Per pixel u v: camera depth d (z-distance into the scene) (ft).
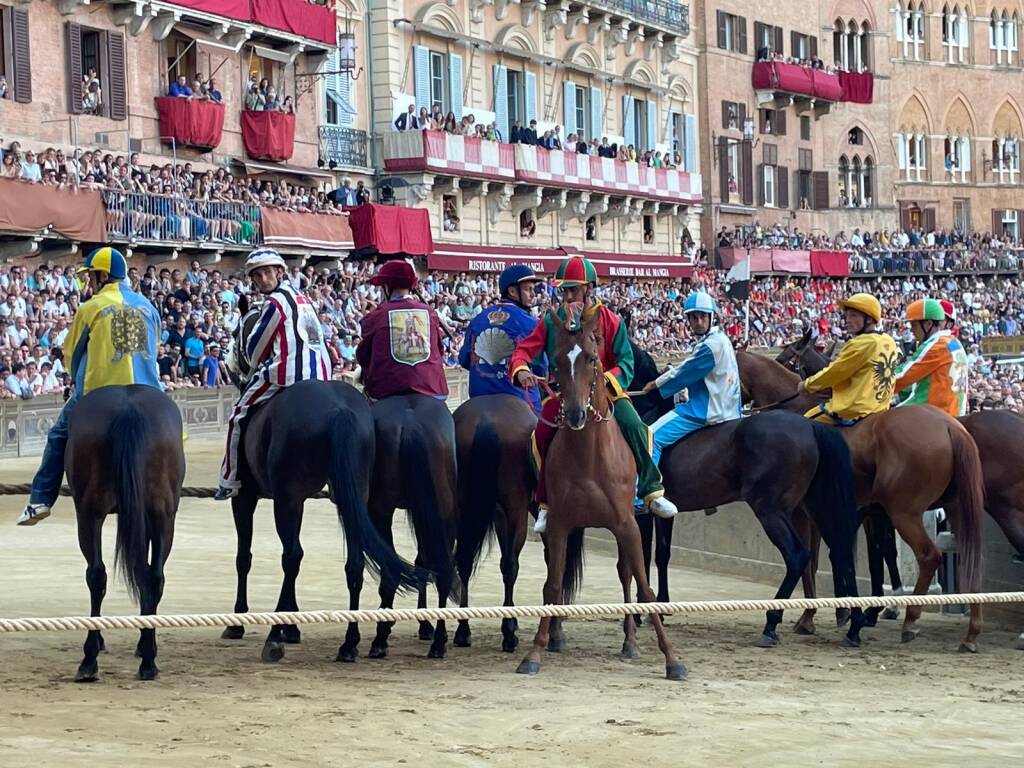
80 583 52.70
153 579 36.83
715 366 44.96
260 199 133.59
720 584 58.13
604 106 198.70
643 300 176.55
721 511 61.36
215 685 36.45
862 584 53.47
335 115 156.35
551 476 38.78
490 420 41.78
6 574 54.39
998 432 44.86
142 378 39.93
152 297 112.37
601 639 45.01
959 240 257.75
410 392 42.57
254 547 63.72
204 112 130.62
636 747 30.78
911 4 277.03
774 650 43.39
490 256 164.55
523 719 33.09
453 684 37.09
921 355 49.34
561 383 37.19
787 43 247.29
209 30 135.03
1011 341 205.57
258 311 41.32
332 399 38.99
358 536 37.78
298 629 43.29
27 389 100.48
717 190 226.38
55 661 39.52
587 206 189.47
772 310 203.00
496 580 57.26
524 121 182.80
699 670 39.83
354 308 130.41
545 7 185.16
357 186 155.84
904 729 32.96
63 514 72.23
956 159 284.82
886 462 43.75
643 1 202.80
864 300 46.55
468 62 172.65
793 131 248.32
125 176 117.80
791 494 42.96
